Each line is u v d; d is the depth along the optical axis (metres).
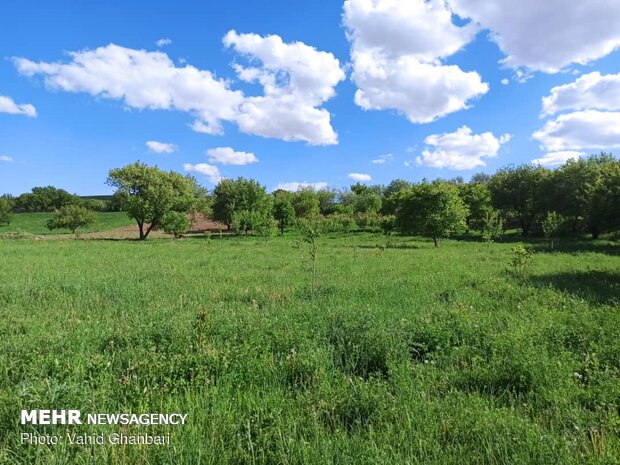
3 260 18.58
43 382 3.99
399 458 3.06
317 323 6.62
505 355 5.04
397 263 18.03
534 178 47.34
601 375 4.52
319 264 17.62
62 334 6.08
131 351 5.33
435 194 32.59
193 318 7.14
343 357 5.49
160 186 48.88
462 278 12.82
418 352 5.61
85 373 4.57
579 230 45.81
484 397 4.26
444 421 3.61
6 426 3.49
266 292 10.51
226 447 3.32
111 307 8.77
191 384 4.43
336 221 64.12
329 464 2.99
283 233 58.22
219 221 69.25
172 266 16.73
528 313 7.65
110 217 88.12
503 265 16.89
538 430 3.39
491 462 3.09
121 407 3.91
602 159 45.41
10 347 5.44
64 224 58.00
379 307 8.09
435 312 7.66
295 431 3.44
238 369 4.79
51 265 16.66
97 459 3.04
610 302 8.83
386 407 3.87
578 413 3.74
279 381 4.68
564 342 5.84
